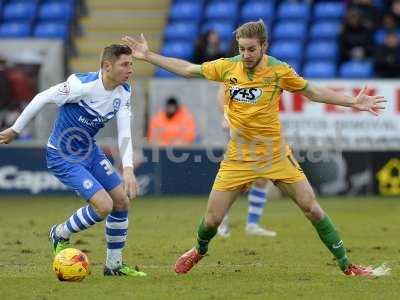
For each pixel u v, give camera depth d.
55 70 72.50
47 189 68.06
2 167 67.94
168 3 87.69
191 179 67.31
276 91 31.47
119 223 32.47
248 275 32.88
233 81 31.48
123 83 32.16
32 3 88.19
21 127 32.50
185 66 32.31
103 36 85.62
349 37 77.38
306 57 80.25
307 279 31.80
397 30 79.69
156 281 31.28
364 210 59.44
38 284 30.56
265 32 30.70
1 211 58.50
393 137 68.25
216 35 70.31
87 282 30.98
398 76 74.75
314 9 84.44
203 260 37.44
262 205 47.38
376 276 32.34
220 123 66.88
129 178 31.34
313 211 31.83
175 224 51.59
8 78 71.69
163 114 67.19
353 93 68.31
